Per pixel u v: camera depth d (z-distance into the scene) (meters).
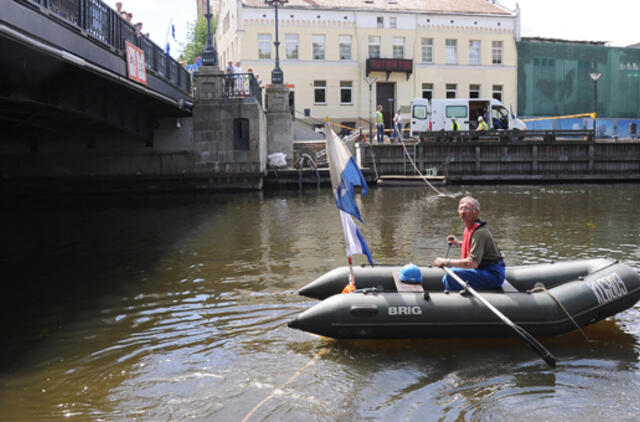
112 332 5.52
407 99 36.50
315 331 5.11
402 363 4.71
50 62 10.15
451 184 24.97
